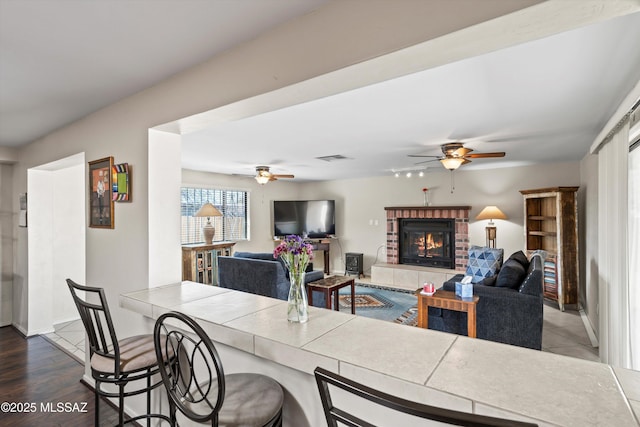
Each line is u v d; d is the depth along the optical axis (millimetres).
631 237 2479
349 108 2588
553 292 5125
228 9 1342
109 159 2449
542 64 1830
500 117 2824
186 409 1233
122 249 2369
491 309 3336
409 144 3896
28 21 1404
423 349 1211
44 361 3291
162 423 2047
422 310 3281
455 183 6480
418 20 1118
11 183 4410
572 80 2047
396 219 6969
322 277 4641
